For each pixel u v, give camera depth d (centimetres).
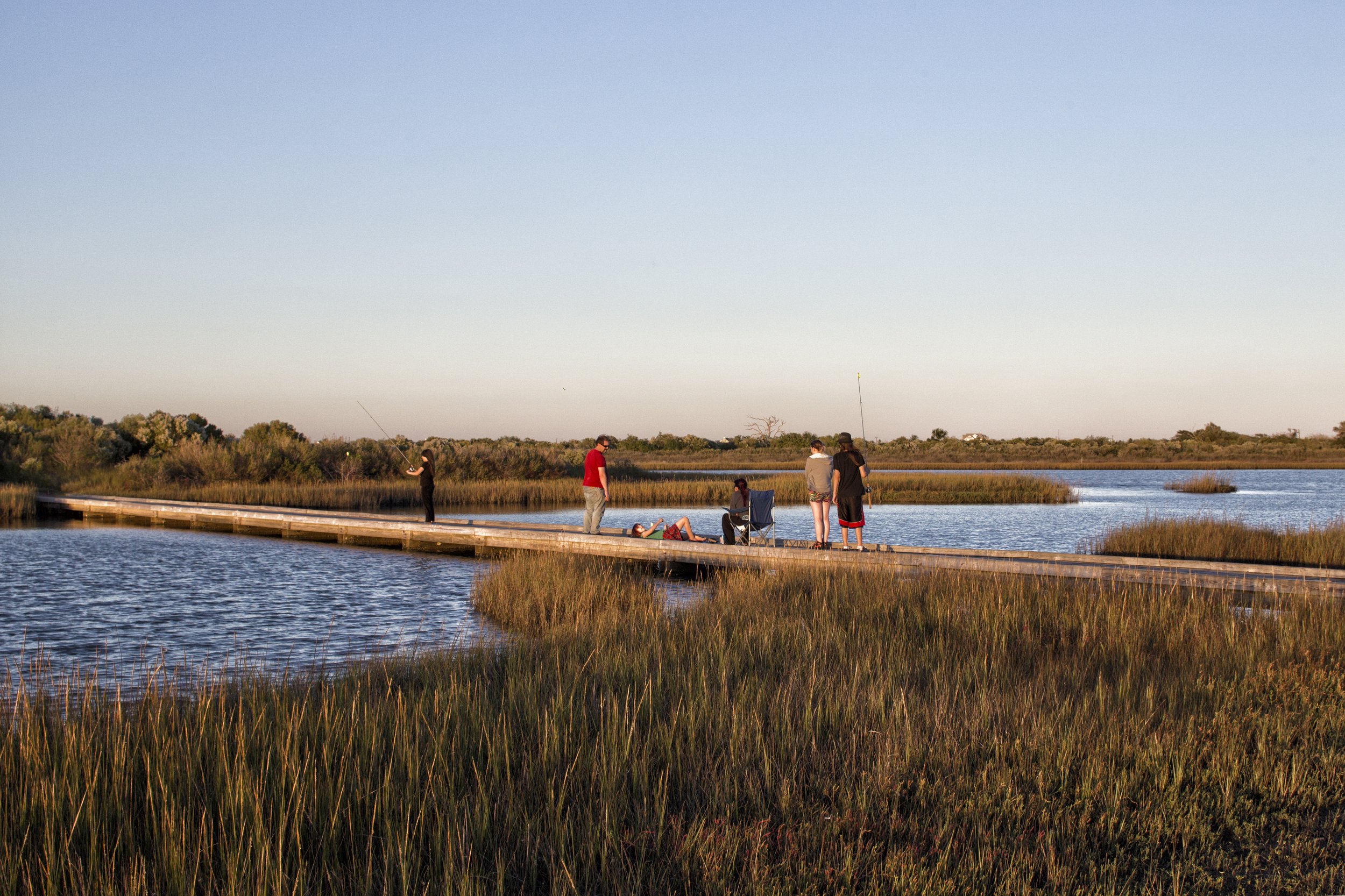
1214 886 383
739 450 10062
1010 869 387
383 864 404
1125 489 4734
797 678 688
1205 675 721
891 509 3488
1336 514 3041
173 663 888
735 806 454
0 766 479
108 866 390
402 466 4144
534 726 575
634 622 939
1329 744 557
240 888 369
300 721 537
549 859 401
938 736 554
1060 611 972
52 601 1267
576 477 4875
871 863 400
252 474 3669
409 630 1076
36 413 5319
